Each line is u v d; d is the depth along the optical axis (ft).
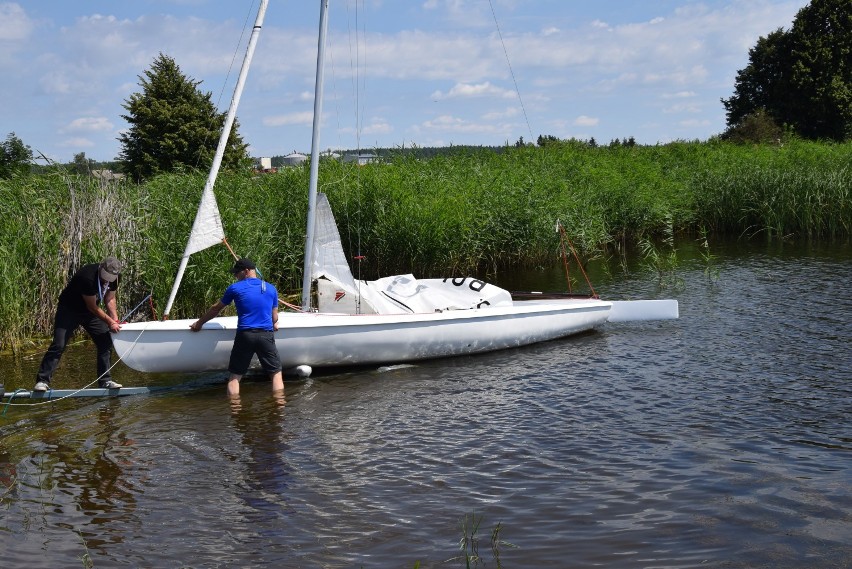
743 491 18.33
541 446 21.81
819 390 26.35
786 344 32.86
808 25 164.35
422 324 31.83
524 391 27.76
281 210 49.73
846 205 70.64
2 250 34.73
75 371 30.94
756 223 74.95
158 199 40.98
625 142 116.06
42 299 36.94
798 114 166.30
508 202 58.18
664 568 14.92
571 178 74.18
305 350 29.91
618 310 38.58
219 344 28.66
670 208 73.77
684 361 31.04
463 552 15.75
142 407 26.27
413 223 50.49
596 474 19.63
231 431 23.66
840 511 17.10
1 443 22.72
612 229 69.67
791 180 73.31
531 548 15.83
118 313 36.99
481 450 21.62
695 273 53.67
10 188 39.68
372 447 22.07
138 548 16.22
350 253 51.72
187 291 37.24
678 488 18.61
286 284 47.21
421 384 29.12
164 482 19.72
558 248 59.62
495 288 36.42
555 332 35.81
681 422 23.53
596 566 15.07
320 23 30.63
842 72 160.97
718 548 15.65
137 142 113.39
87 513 17.97
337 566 15.34
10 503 18.53
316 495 18.78
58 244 37.27
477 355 33.71
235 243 40.29
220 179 48.24
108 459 21.38
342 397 27.40
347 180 51.65
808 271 51.75
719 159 93.15
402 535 16.58
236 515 17.75
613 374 29.60
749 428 22.79
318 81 31.01
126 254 37.83
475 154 75.92
